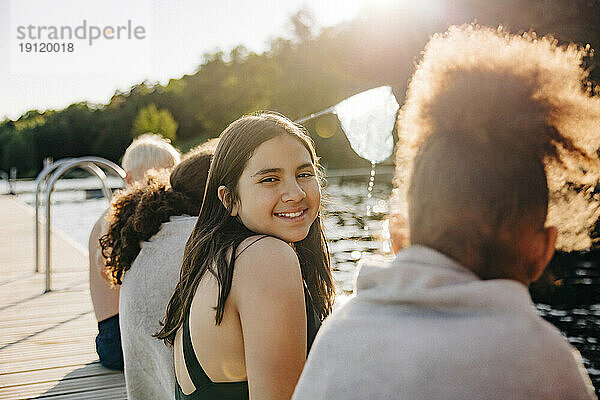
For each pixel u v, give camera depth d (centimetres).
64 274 576
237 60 5647
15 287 520
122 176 502
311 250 174
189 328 139
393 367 80
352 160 3588
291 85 4731
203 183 226
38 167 5688
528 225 84
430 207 86
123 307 219
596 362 445
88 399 282
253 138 144
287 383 127
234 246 135
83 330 393
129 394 225
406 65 2573
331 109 251
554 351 77
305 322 132
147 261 212
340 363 85
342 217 1096
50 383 302
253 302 128
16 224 1027
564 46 94
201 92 5697
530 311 80
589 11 1310
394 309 86
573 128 86
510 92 86
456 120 87
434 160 86
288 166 144
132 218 218
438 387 77
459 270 84
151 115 5216
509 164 83
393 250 98
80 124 5816
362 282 92
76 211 1741
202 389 136
